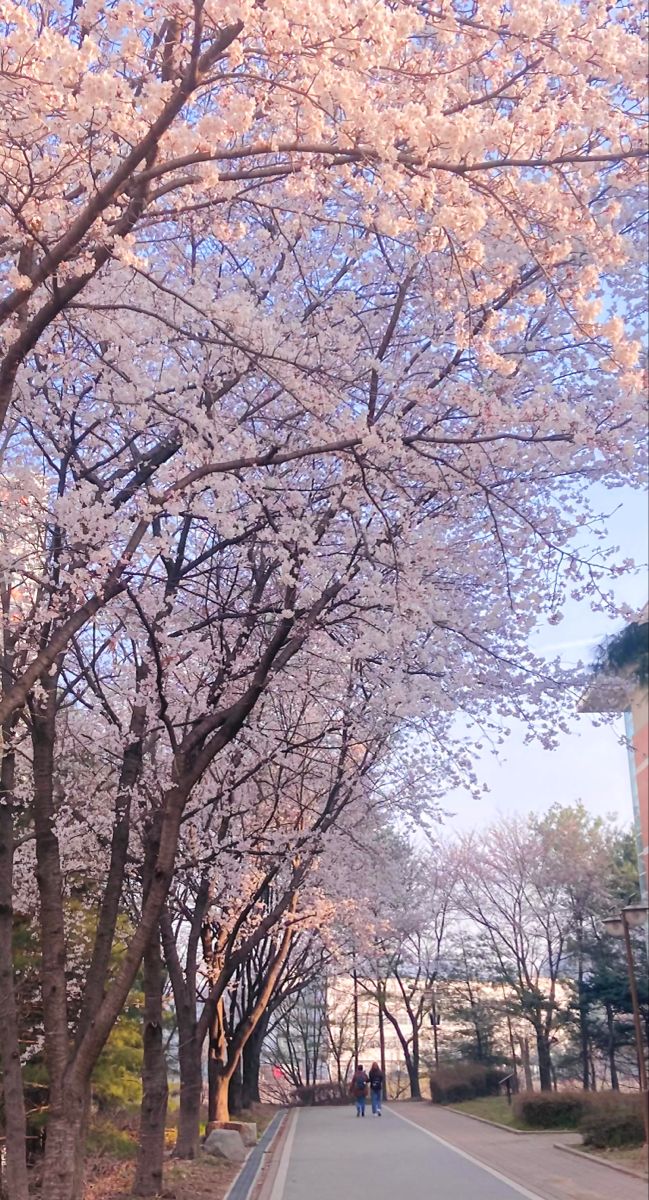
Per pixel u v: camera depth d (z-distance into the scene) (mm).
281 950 22359
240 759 14289
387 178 6449
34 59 6410
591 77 7320
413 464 9445
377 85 6914
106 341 9258
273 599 12570
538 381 10086
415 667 12023
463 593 11453
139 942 8695
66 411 10039
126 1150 17172
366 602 10695
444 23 6883
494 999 42625
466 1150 19375
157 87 6238
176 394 9516
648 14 7211
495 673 11844
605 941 35656
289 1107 40281
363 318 10250
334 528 10883
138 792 12555
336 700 13523
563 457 9398
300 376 8617
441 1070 37969
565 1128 22891
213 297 9625
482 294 7277
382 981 48281
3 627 9906
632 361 7152
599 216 7734
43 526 9969
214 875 15898
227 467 8227
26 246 7523
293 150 6703
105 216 6789
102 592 8625
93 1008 9766
